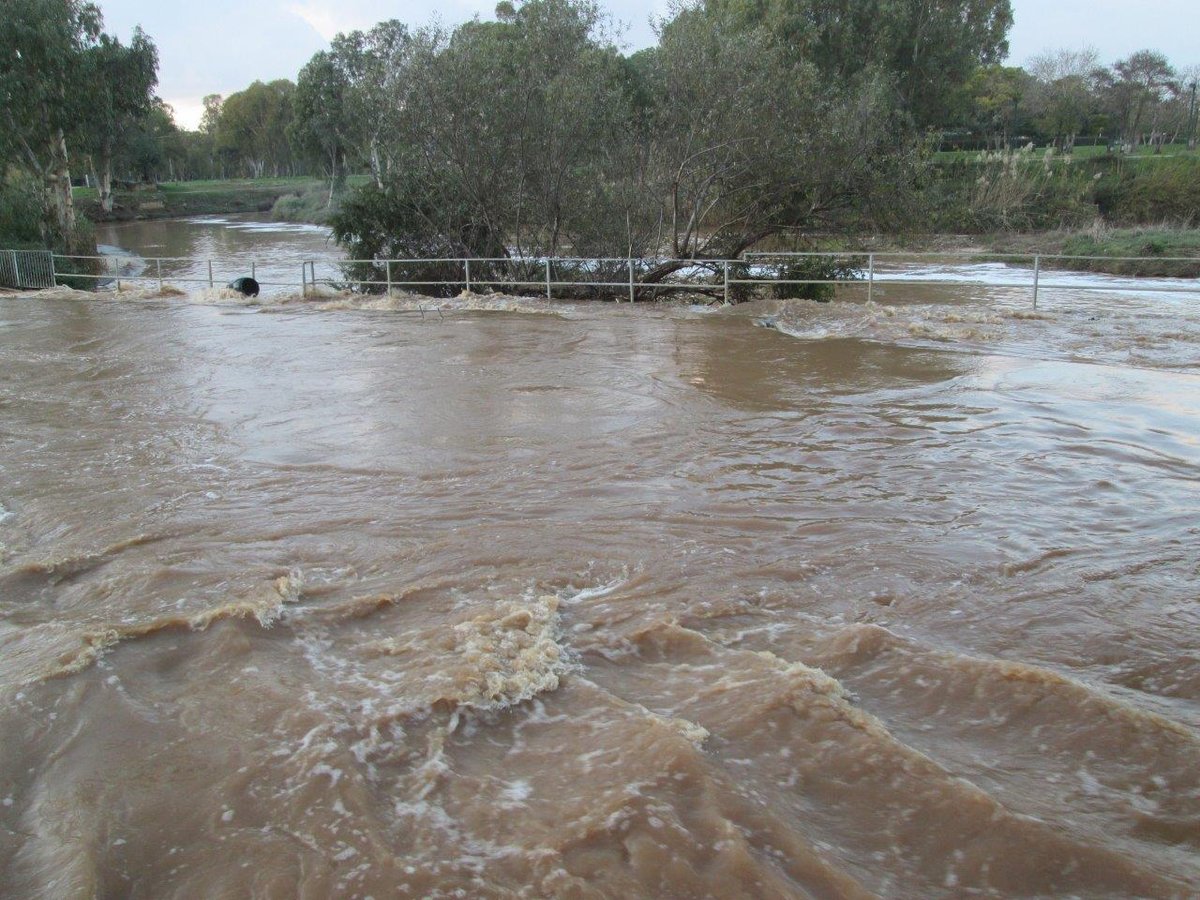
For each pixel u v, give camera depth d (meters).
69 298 23.58
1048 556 6.01
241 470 8.12
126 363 13.41
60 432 9.54
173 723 4.29
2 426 9.80
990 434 8.92
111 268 34.94
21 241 32.03
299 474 7.97
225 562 6.11
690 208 21.94
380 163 25.20
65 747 4.13
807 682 4.48
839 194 20.84
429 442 8.88
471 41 21.11
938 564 5.92
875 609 5.36
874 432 9.06
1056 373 11.71
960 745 4.10
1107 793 3.74
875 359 12.82
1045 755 4.00
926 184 21.45
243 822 3.61
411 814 3.65
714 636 5.07
